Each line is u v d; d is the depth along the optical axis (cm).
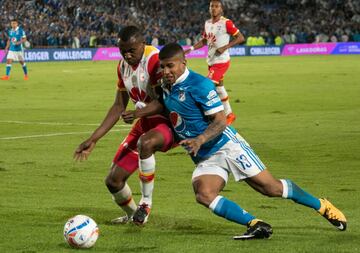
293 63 9062
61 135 3012
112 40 11000
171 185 1980
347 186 1956
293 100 4453
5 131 3141
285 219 1567
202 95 1355
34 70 7969
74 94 5025
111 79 6512
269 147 2644
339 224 1431
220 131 1346
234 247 1320
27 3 10725
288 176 2111
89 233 1309
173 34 11581
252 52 11794
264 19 12694
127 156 1525
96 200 1788
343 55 11388
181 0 12225
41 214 1622
